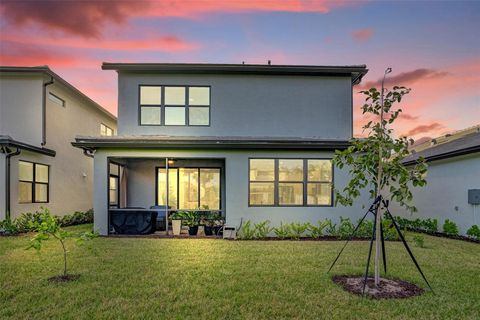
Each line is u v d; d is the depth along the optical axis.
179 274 5.05
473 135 12.08
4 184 9.39
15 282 4.57
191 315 3.53
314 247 7.39
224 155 9.34
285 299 4.01
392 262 5.95
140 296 4.07
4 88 11.20
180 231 9.44
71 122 13.18
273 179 9.52
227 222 9.16
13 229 8.98
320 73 10.55
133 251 6.75
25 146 9.83
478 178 8.95
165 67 10.10
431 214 11.07
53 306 3.73
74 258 6.06
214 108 10.35
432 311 3.67
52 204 11.77
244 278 4.86
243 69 10.27
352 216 9.30
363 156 4.67
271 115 10.45
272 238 8.82
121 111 10.13
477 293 4.29
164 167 11.64
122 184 11.73
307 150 9.47
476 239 8.78
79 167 13.77
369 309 3.71
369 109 4.66
